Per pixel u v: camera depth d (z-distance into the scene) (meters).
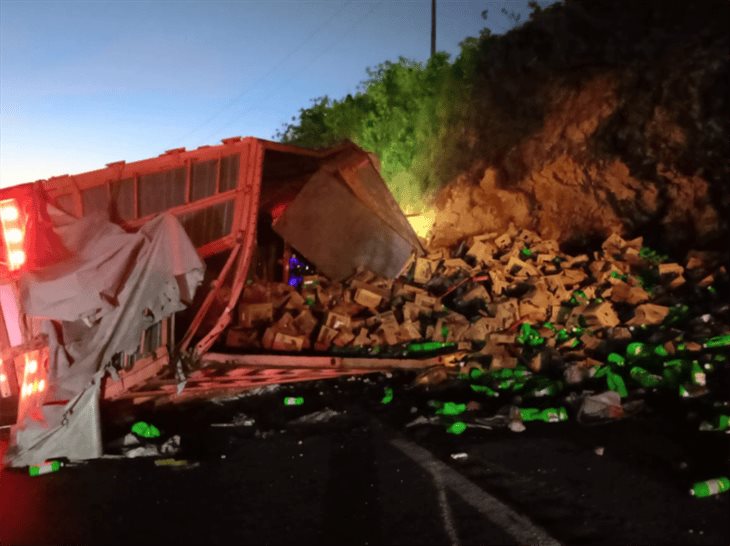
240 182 6.85
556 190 12.52
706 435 5.16
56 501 4.88
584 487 4.43
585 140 11.91
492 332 8.77
